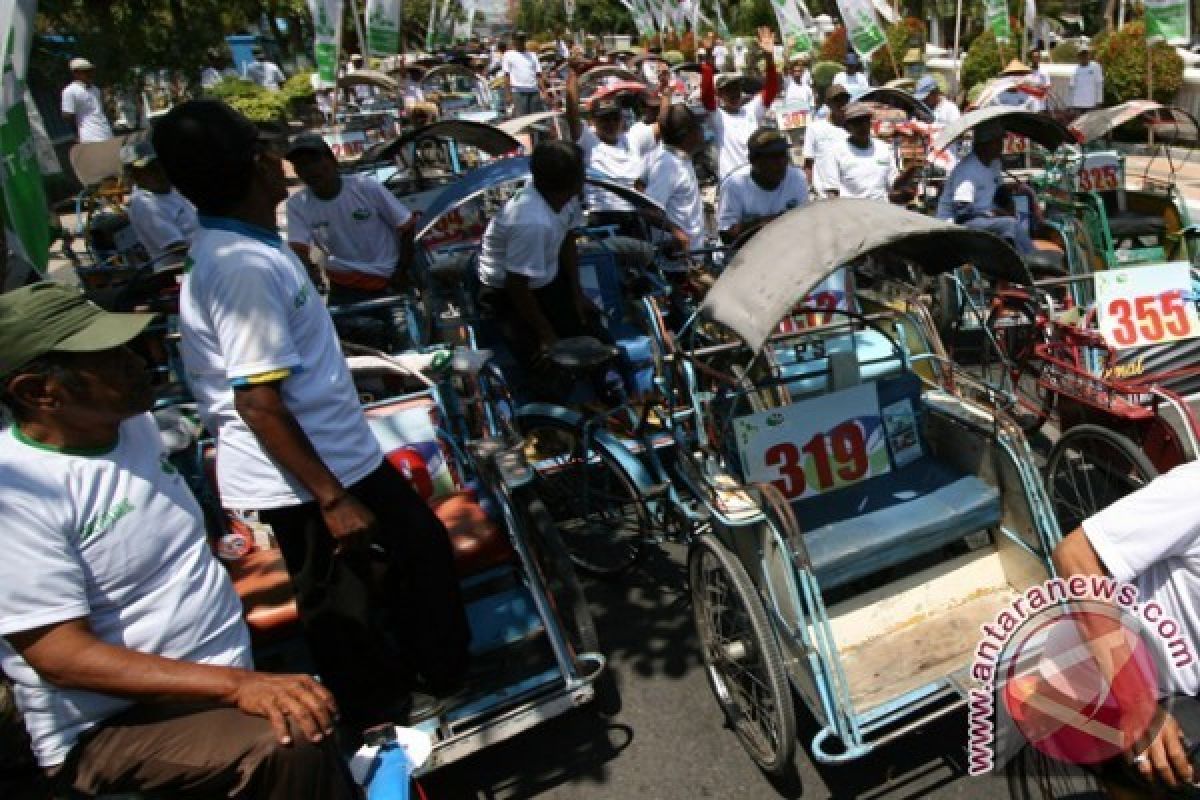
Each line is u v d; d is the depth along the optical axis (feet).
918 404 11.60
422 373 12.76
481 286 15.31
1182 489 5.73
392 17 39.01
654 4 64.80
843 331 13.76
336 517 7.63
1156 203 21.36
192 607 6.53
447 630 8.87
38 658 5.69
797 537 8.73
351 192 17.25
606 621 12.66
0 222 9.57
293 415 7.62
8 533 5.57
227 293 7.05
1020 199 20.81
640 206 17.87
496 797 9.63
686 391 11.58
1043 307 15.88
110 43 38.47
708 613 10.44
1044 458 15.48
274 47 83.10
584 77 49.78
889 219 9.75
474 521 10.53
